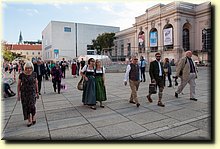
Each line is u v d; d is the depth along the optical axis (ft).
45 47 242.78
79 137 13.65
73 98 27.68
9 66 94.63
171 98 25.73
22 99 16.11
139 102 23.84
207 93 28.58
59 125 16.10
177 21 120.57
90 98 20.79
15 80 54.24
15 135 14.19
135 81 22.45
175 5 121.39
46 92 33.40
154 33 138.51
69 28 212.02
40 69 31.09
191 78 24.45
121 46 194.29
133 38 174.70
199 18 124.67
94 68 21.76
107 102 24.21
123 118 17.57
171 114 18.52
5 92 29.01
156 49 138.72
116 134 14.03
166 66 36.27
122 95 28.84
